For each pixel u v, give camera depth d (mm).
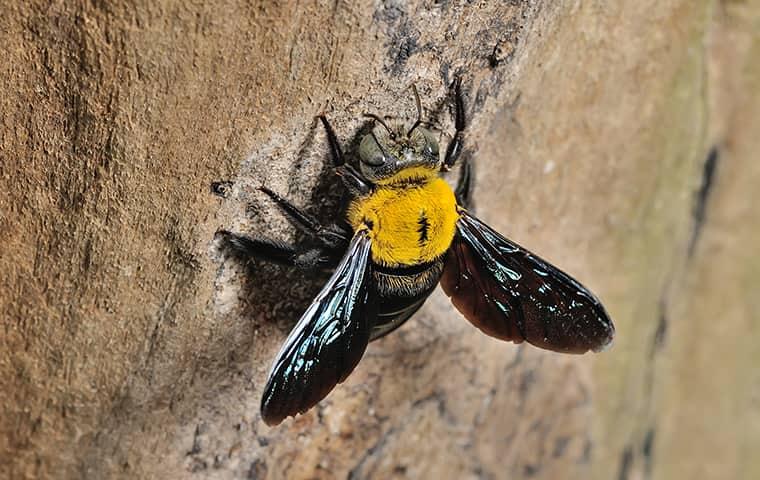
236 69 188
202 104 189
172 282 199
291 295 205
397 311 199
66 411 208
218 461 214
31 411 208
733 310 272
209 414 210
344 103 192
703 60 236
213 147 191
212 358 206
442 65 194
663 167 239
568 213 233
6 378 207
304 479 222
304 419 217
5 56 189
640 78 225
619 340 251
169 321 202
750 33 247
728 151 256
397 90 193
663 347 265
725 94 251
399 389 224
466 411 234
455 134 199
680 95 233
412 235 195
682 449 285
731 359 280
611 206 237
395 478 230
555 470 252
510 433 243
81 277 199
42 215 197
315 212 200
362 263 195
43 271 199
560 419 249
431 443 232
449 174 209
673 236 249
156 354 204
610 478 264
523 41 199
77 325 202
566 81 216
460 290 205
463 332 226
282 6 185
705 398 281
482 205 220
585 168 229
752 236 266
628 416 262
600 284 244
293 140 193
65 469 212
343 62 189
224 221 196
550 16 201
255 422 213
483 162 214
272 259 196
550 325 203
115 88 188
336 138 192
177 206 194
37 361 205
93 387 206
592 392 252
